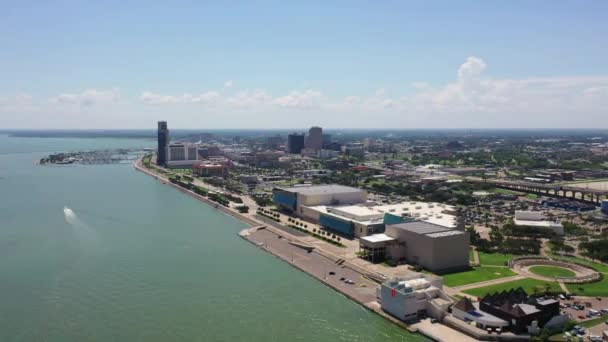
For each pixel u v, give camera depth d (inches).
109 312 6560.0
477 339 5639.8
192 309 6668.3
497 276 7859.3
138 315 6456.7
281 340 5743.1
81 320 6299.2
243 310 6643.7
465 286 7337.6
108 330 6003.9
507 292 6353.3
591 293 7007.9
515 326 5679.1
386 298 6510.8
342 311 6624.0
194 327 6092.5
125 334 5890.8
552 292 6899.6
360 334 5915.4
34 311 6589.6
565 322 5890.8
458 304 6141.7
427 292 6407.5
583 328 5757.9
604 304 6594.5
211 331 5979.3
